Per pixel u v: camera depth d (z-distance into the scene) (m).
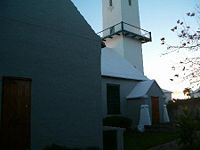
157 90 22.53
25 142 8.16
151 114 21.12
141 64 30.58
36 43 8.91
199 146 10.94
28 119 8.35
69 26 10.05
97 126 10.29
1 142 7.60
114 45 30.00
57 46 9.50
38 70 8.82
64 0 10.08
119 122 17.91
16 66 8.29
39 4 9.25
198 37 7.26
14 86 8.18
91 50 10.66
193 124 11.70
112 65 22.19
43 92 8.85
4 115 7.80
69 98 9.55
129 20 30.42
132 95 21.17
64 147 8.45
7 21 8.31
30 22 8.88
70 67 9.78
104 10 31.89
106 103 19.50
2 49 8.05
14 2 8.59
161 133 17.47
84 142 9.74
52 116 8.96
